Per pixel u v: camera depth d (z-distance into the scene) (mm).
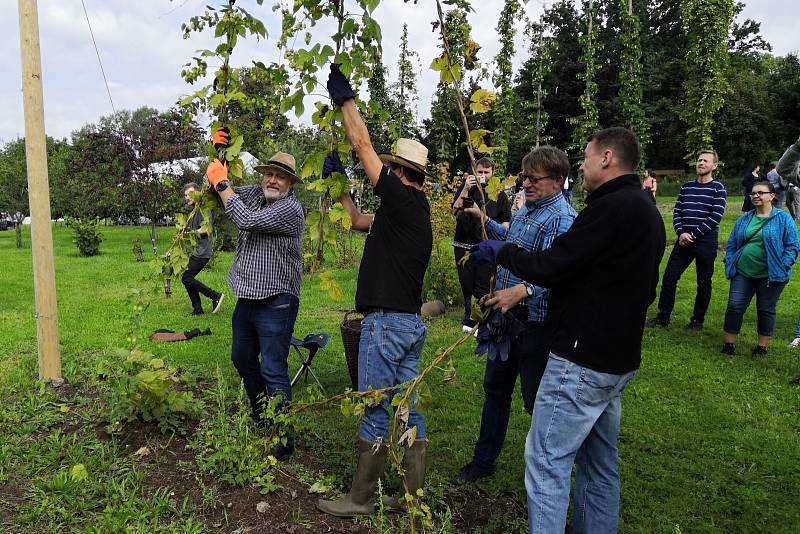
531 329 2887
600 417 2520
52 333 4551
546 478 2322
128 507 2752
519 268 2371
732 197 25641
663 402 4480
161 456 3322
